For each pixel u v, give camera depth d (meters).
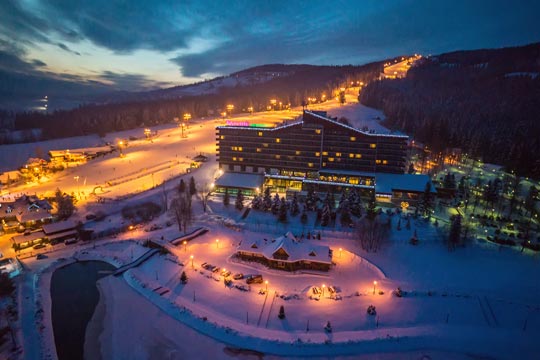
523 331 56.94
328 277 74.62
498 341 54.62
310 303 65.50
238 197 111.19
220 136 141.62
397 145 125.44
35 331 58.62
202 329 58.31
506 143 156.62
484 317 60.38
